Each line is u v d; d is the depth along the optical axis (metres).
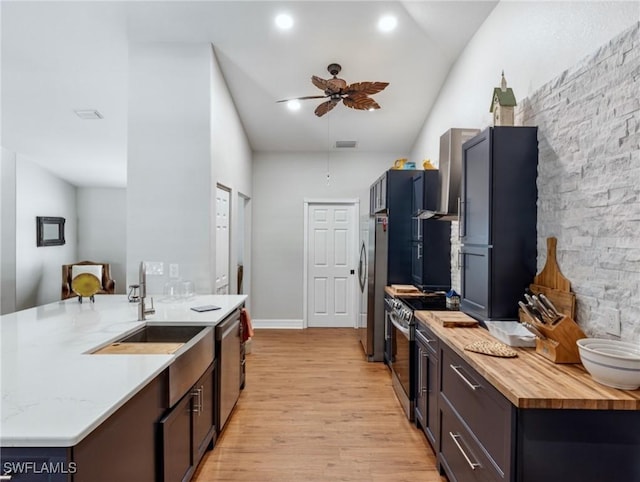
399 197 3.97
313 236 5.59
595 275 1.61
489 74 2.76
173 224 3.20
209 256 3.20
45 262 5.66
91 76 3.42
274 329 5.45
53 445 0.95
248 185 5.14
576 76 1.75
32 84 3.50
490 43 2.75
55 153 4.98
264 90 3.97
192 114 3.20
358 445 2.41
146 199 3.19
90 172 5.75
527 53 2.21
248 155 5.11
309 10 2.92
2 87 3.52
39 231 5.47
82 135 4.44
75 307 2.64
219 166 3.55
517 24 2.34
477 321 2.16
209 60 3.22
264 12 2.92
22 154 5.03
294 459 2.25
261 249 5.50
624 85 1.46
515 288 2.04
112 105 3.83
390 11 2.94
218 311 2.56
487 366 1.48
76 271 5.16
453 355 1.87
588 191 1.66
